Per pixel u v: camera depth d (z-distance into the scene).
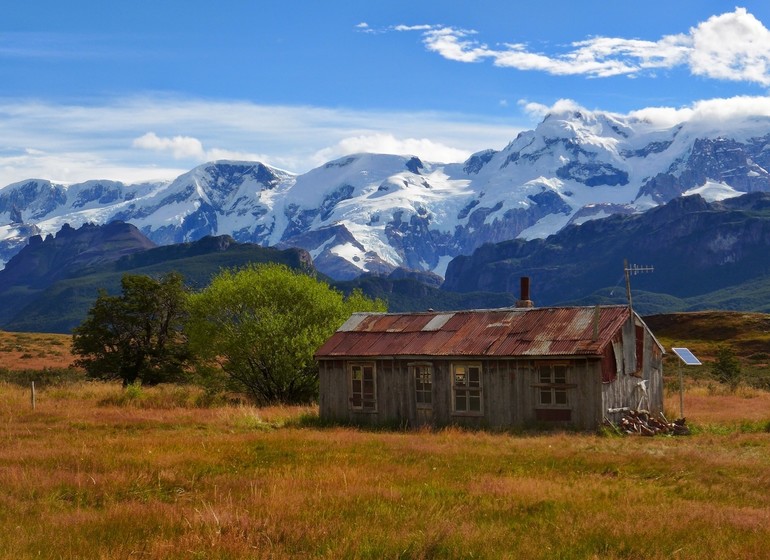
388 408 36.56
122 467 20.48
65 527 14.06
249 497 16.45
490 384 34.22
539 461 22.41
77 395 48.50
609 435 30.64
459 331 36.50
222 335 46.84
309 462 21.81
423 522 14.11
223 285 47.59
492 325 36.16
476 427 34.28
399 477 19.12
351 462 21.94
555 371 33.09
